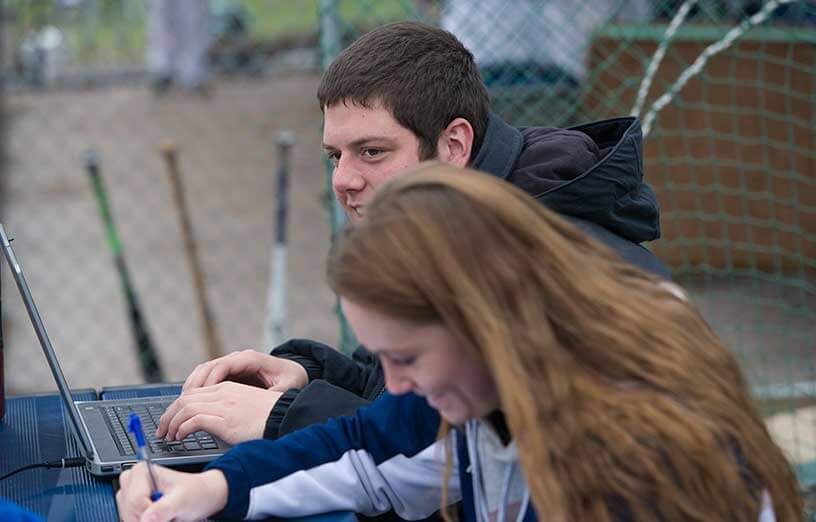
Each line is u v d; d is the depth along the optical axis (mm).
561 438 2477
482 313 2455
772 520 2717
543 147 3854
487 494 2979
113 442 3621
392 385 2637
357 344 6203
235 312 10664
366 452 3145
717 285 9734
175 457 3475
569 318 2537
